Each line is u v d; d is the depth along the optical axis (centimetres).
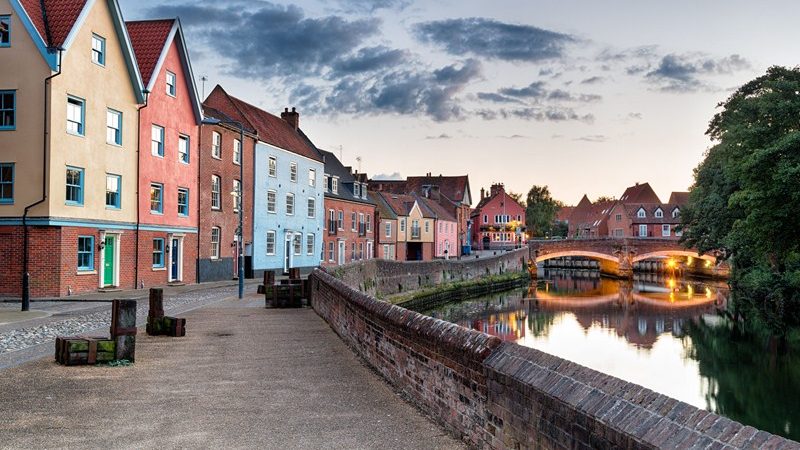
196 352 1209
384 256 7119
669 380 2241
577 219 14700
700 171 4569
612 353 2784
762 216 2655
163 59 3177
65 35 2516
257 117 4656
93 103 2706
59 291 2467
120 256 2894
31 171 2452
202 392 889
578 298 5303
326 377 991
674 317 3909
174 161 3350
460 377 681
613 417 430
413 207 7762
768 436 343
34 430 704
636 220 10981
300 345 1300
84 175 2642
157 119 3188
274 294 2102
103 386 916
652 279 7888
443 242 8700
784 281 3478
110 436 686
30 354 1152
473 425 649
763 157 2514
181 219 3419
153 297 1434
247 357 1161
